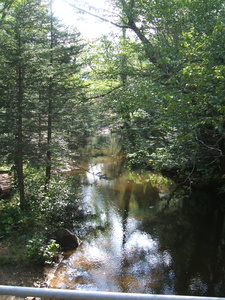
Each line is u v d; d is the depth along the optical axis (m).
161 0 10.30
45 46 10.10
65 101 11.46
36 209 10.43
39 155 9.72
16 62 8.66
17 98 9.20
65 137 12.29
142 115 11.62
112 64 15.59
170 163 10.30
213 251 9.20
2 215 9.69
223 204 13.07
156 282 7.51
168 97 6.45
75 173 18.41
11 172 13.70
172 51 9.23
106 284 7.35
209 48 7.93
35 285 6.88
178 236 10.29
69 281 7.38
